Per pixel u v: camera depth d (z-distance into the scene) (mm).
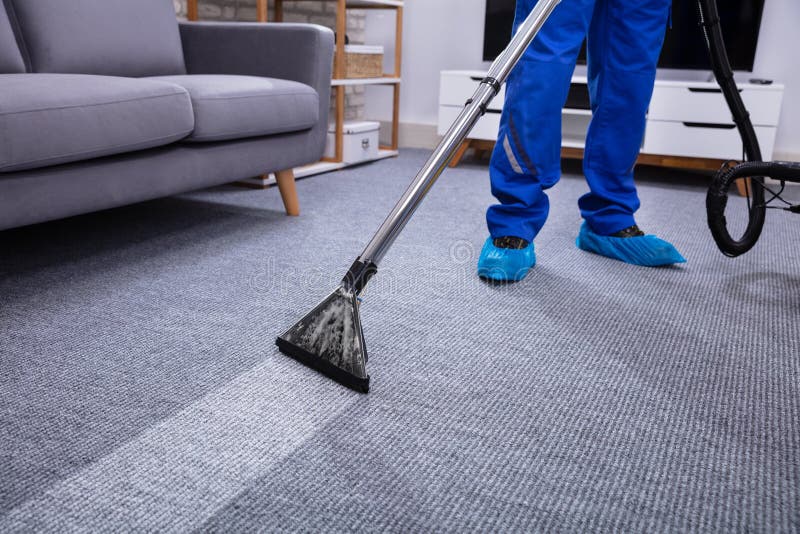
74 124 1329
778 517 734
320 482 771
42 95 1282
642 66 1516
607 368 1084
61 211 1382
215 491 750
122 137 1438
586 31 1408
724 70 1491
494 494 761
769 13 3012
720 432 902
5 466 780
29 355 1063
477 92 1012
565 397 986
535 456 837
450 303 1349
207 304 1304
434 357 1104
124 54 1973
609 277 1552
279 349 1102
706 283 1529
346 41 3020
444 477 789
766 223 2195
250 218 2021
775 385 1042
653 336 1219
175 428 870
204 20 2729
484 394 987
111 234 1794
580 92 3090
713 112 2791
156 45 2068
